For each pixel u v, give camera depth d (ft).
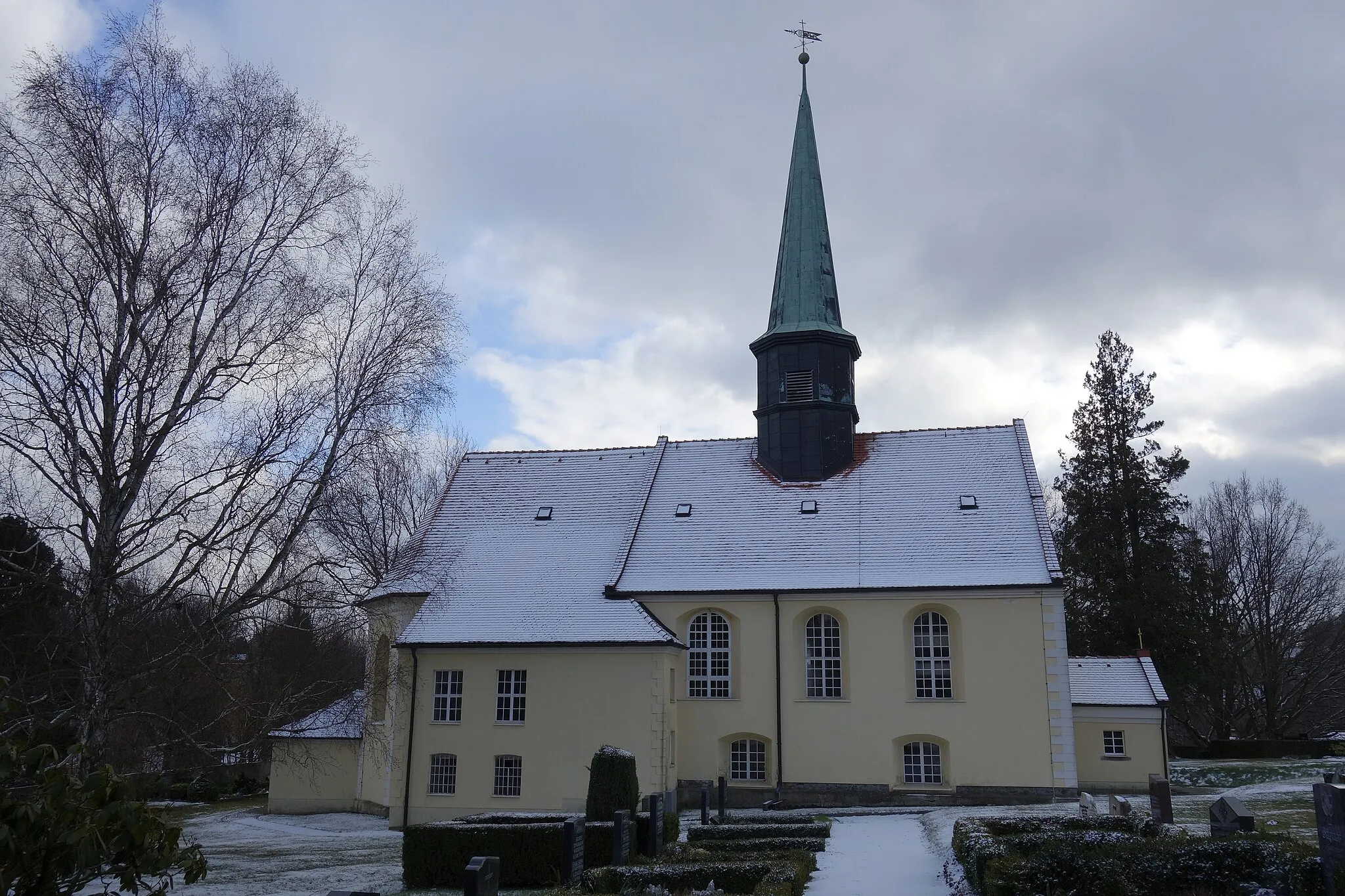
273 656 117.70
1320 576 205.26
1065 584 107.55
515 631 111.14
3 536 71.51
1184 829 61.00
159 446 74.18
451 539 127.44
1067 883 46.75
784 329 129.18
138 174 74.69
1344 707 225.56
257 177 79.82
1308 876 44.32
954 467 123.34
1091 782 126.31
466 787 107.34
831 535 118.32
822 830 79.92
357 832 104.22
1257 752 174.29
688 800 111.04
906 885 59.62
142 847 32.48
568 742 106.32
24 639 73.10
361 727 98.32
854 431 130.21
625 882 56.95
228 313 77.66
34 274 70.79
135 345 73.26
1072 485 189.16
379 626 121.49
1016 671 107.04
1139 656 134.82
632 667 107.24
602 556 121.70
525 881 68.33
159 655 75.15
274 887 67.31
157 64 77.30
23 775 33.55
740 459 131.64
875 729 108.99
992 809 94.99
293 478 78.02
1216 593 176.96
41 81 72.43
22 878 30.32
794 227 134.31
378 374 81.97
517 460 138.51
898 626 110.83
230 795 158.10
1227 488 213.25
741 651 113.91
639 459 135.03
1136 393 187.52
